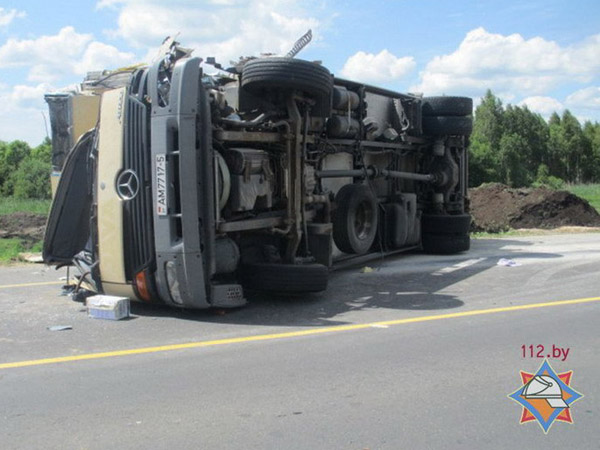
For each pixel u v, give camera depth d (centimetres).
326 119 1004
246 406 471
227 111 795
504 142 7156
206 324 729
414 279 1030
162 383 522
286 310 801
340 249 1048
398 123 1245
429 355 598
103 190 770
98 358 594
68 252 881
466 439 413
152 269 748
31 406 472
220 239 779
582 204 2159
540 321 732
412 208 1271
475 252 1383
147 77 748
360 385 516
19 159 4666
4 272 1135
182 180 712
